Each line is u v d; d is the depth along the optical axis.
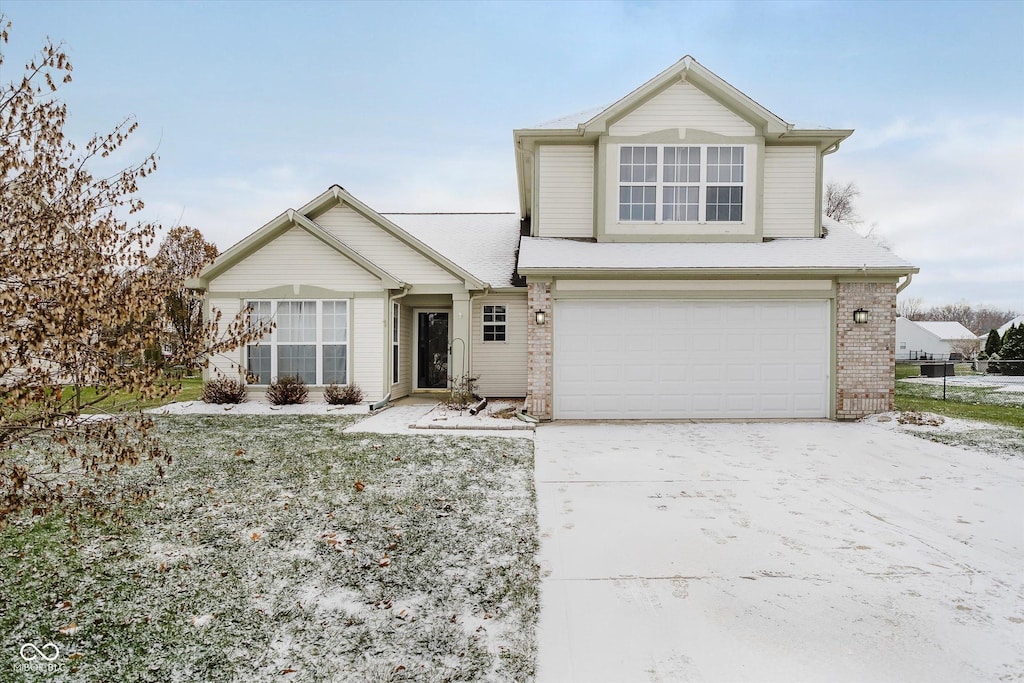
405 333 14.89
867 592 3.82
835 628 3.37
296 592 3.87
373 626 3.44
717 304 11.07
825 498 5.91
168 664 3.05
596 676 2.92
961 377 23.38
